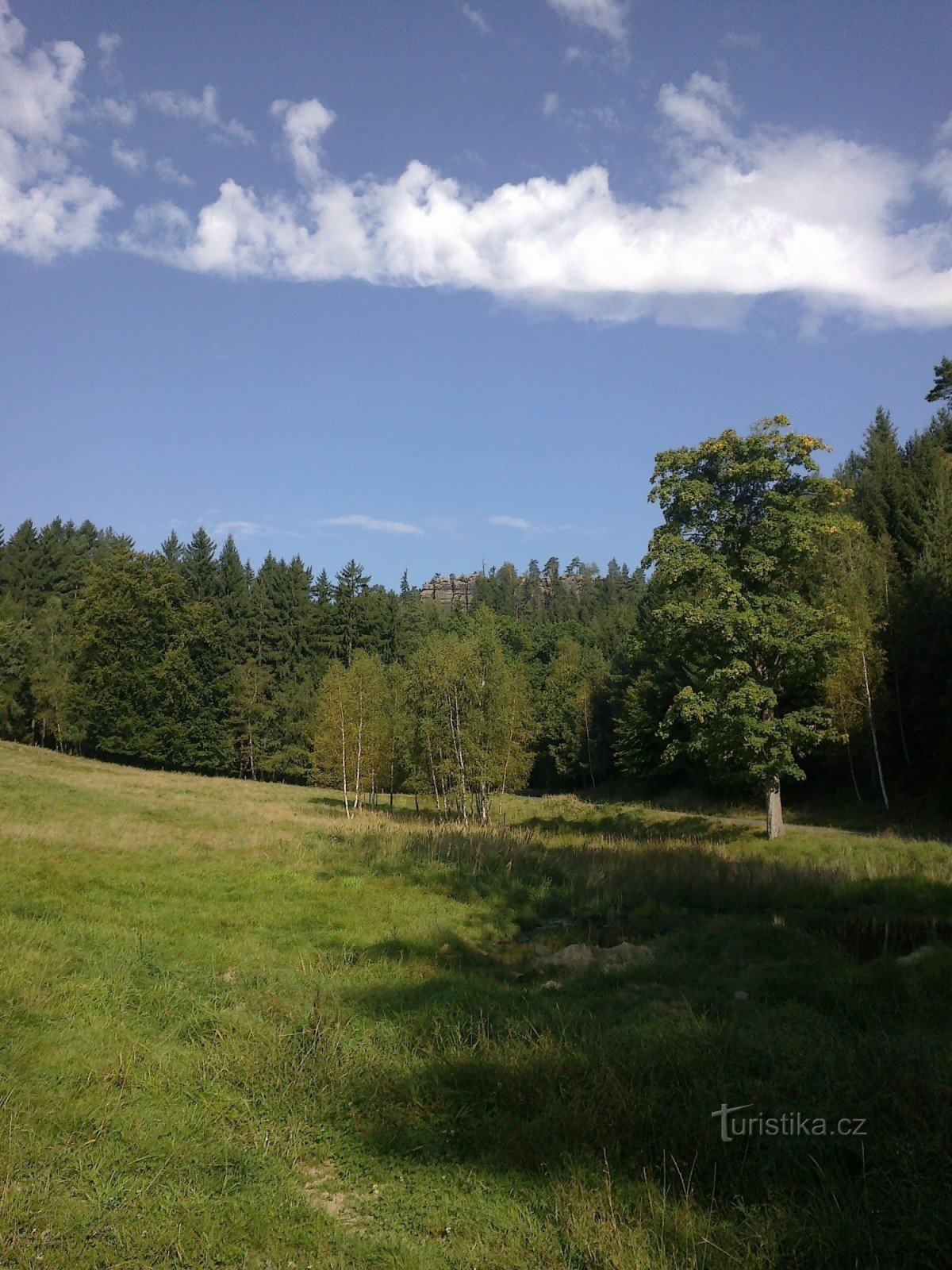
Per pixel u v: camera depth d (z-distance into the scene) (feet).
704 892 57.11
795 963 35.91
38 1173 17.29
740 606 91.09
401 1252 15.20
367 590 290.97
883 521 141.49
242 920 43.37
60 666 214.48
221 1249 15.12
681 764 161.79
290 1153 19.13
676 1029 25.67
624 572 608.19
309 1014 28.32
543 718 236.84
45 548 285.23
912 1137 17.89
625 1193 16.66
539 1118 19.90
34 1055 22.91
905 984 31.37
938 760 111.04
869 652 112.98
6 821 67.87
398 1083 22.54
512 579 611.47
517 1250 15.11
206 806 102.58
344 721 159.12
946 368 160.25
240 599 271.28
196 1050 24.98
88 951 33.71
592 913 52.54
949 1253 14.02
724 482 95.40
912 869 62.49
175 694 215.92
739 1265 14.33
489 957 40.16
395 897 52.39
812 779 137.59
